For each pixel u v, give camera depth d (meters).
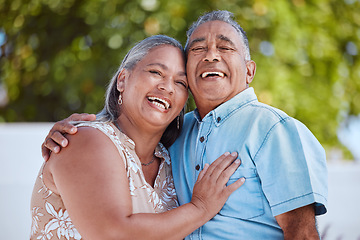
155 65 2.24
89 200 1.92
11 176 3.16
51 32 6.13
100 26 5.63
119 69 2.35
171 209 2.11
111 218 1.89
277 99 5.41
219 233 2.14
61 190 1.99
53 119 6.45
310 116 5.56
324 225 3.06
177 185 2.35
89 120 2.18
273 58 5.58
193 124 2.47
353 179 3.14
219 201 2.09
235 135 2.21
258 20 5.50
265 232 2.12
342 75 5.99
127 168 2.11
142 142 2.29
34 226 2.16
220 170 2.11
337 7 6.21
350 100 6.20
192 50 2.30
